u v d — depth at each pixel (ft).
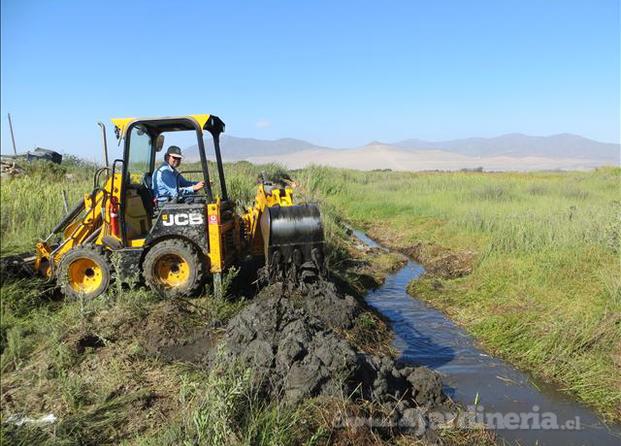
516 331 21.20
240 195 42.42
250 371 14.08
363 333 20.77
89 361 16.65
